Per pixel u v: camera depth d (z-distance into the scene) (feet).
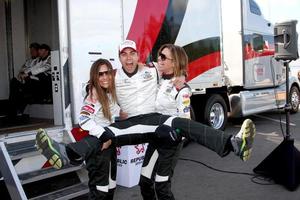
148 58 18.67
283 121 33.42
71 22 14.78
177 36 21.07
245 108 28.07
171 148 10.27
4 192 13.56
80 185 13.84
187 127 9.60
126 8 17.26
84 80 15.15
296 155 15.98
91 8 15.47
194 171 18.38
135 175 16.31
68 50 14.87
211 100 25.07
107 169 10.23
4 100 20.92
